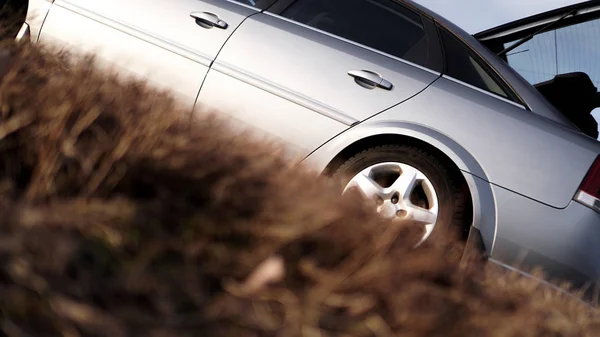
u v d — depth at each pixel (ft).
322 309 3.68
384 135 11.21
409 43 12.09
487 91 11.44
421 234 5.19
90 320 2.97
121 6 12.82
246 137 5.33
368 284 3.90
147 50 12.41
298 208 4.09
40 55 6.07
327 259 4.03
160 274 3.40
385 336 3.68
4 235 3.08
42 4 13.25
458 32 12.12
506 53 13.23
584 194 10.30
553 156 10.53
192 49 12.20
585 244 10.19
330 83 11.48
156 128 4.43
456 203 10.57
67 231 3.28
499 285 5.34
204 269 3.54
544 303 5.43
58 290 3.06
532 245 10.28
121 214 3.49
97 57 6.98
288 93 11.51
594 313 6.04
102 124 4.47
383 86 11.33
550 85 12.41
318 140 11.24
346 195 5.03
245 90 11.73
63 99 4.56
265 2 12.68
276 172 4.71
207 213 3.87
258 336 3.41
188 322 3.28
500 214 10.34
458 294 4.42
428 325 3.87
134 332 3.13
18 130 4.09
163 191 3.92
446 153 10.59
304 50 11.85
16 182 3.96
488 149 10.62
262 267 3.55
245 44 12.04
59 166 3.83
